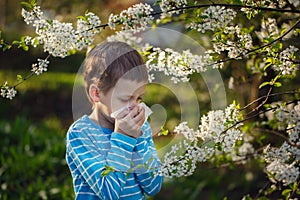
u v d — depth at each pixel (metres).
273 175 2.50
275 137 2.93
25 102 8.02
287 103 2.27
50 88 8.34
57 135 5.81
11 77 8.72
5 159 5.03
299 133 2.33
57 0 4.66
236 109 2.12
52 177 4.63
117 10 4.93
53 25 2.10
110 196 1.96
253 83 3.09
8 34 7.30
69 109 8.02
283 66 2.13
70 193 4.15
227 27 2.15
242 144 2.89
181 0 2.08
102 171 1.99
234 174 4.62
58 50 2.14
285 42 2.50
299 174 2.48
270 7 2.35
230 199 4.43
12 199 4.34
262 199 2.68
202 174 4.66
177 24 2.99
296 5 2.50
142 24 2.11
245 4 2.10
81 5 4.73
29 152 5.19
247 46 2.18
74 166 2.09
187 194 4.48
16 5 5.98
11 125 6.36
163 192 4.59
